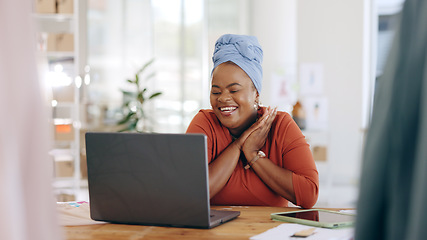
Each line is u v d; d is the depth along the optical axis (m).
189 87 7.58
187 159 1.39
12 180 0.73
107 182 1.49
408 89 0.77
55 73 6.23
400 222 0.77
